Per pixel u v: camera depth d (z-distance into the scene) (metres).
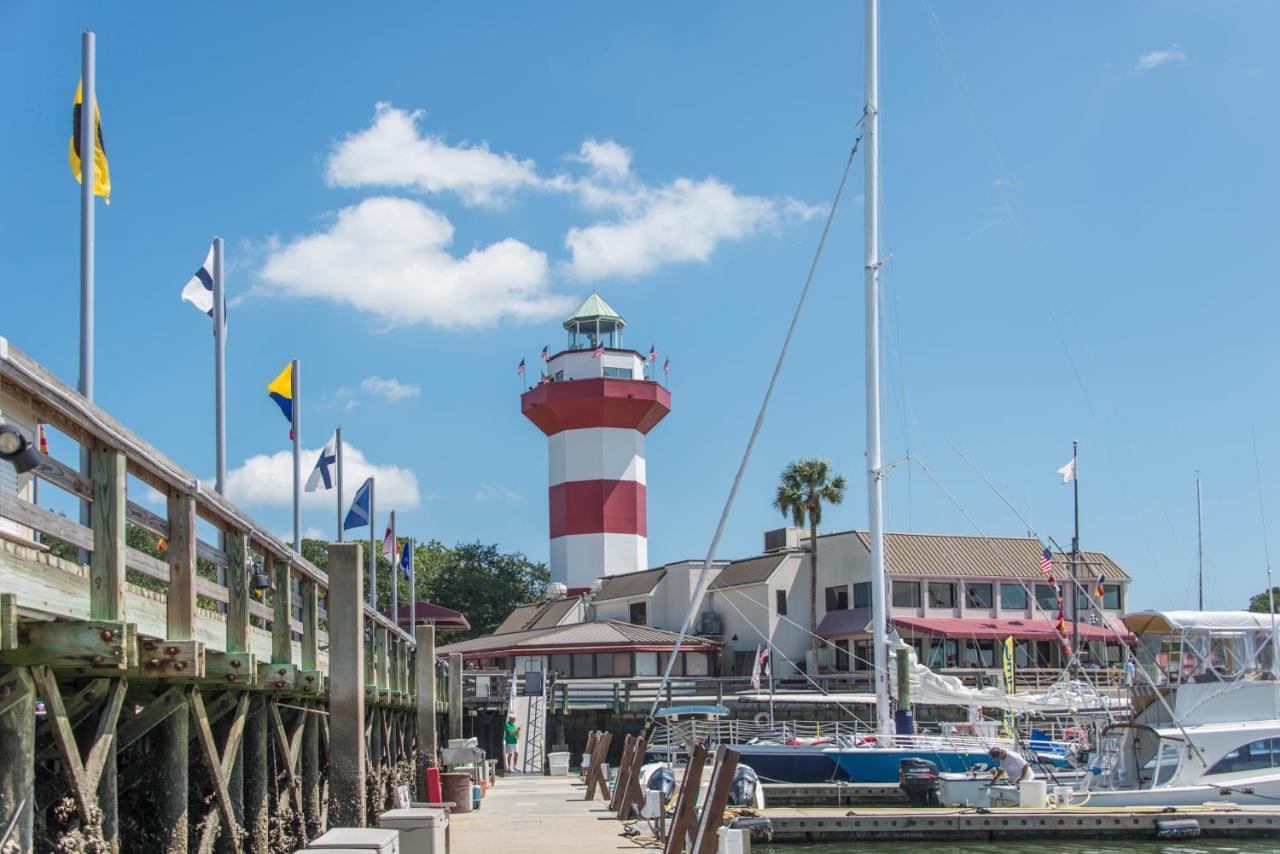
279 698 21.05
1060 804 33.56
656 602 76.50
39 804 13.02
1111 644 70.25
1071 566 56.06
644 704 57.66
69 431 10.77
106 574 11.15
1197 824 31.50
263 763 18.53
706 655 71.12
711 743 39.91
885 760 36.81
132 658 11.19
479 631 101.69
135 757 15.61
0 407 10.19
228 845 15.50
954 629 66.44
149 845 15.30
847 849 30.97
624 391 85.25
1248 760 33.81
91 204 18.95
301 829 20.08
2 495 9.23
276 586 18.12
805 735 48.88
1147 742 35.16
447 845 17.75
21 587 9.66
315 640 20.62
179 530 13.18
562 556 86.06
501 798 34.91
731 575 75.31
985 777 34.12
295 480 32.94
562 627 74.25
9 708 10.30
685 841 16.45
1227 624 35.06
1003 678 58.22
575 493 85.69
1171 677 34.94
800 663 71.12
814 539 73.00
